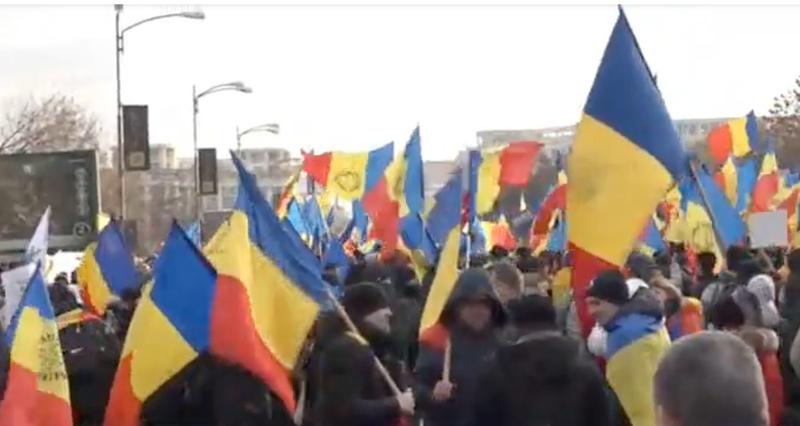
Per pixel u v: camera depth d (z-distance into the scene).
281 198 24.06
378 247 24.27
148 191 107.44
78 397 11.21
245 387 8.16
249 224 8.26
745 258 13.12
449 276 8.98
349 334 8.11
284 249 8.31
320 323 8.29
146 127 41.50
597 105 8.48
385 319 8.95
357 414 7.80
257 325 8.11
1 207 33.38
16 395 7.66
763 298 10.78
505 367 7.29
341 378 7.88
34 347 7.76
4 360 8.56
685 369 3.41
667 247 17.62
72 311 13.12
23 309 7.78
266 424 8.20
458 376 8.57
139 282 14.53
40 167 33.62
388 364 9.39
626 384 7.91
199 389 8.26
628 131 8.42
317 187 30.33
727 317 9.07
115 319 13.23
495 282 10.43
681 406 3.39
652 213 8.36
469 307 8.65
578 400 7.15
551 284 15.69
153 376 7.96
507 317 8.91
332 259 18.95
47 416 7.75
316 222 23.86
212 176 52.25
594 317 8.22
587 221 8.40
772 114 60.28
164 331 7.98
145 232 90.31
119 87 41.66
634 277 12.04
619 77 8.43
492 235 27.48
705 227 17.83
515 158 24.11
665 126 8.45
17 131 68.31
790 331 10.20
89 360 11.27
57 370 7.82
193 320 7.98
